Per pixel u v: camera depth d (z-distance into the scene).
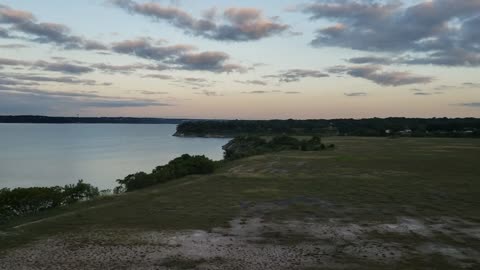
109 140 131.88
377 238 13.94
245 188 25.08
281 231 14.86
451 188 24.67
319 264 11.31
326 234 14.47
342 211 18.25
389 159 44.97
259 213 17.84
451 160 43.31
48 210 20.50
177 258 11.80
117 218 16.84
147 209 18.70
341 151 58.38
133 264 11.27
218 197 21.86
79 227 15.34
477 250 12.55
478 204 19.72
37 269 10.85
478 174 31.70
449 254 12.16
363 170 34.78
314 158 47.06
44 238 13.80
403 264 11.29
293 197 21.83
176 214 17.62
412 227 15.38
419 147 65.62
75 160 67.19
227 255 12.09
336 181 28.03
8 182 43.34
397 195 22.31
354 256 12.02
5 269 10.84
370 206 19.36
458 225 15.65
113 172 52.03
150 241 13.48
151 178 29.05
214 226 15.53
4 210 19.27
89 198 23.48
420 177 29.97
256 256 12.01
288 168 36.94
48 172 52.00
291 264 11.32
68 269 10.85
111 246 12.91
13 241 13.43
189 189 24.75
